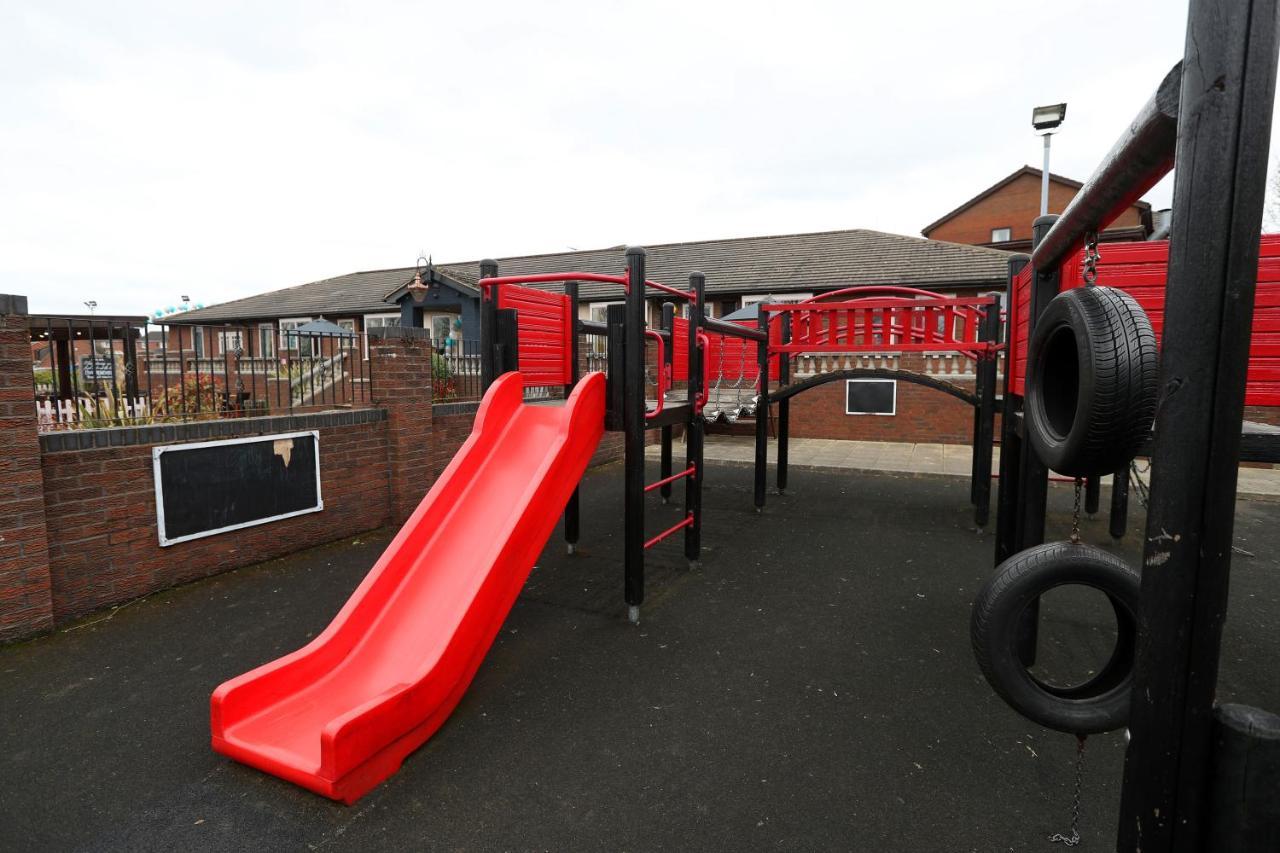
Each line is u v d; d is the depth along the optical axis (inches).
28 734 112.2
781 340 310.7
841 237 700.0
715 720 118.5
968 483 366.9
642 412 161.9
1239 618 169.6
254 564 202.5
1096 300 71.5
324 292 887.7
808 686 131.6
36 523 149.0
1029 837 87.9
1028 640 142.1
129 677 132.5
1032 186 1269.7
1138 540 248.7
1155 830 46.7
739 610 174.2
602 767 104.2
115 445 166.6
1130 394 66.0
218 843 86.9
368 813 93.2
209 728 114.3
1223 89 40.8
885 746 110.3
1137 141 59.0
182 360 194.4
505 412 161.8
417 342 255.3
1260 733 42.1
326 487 224.8
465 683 121.6
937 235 1352.1
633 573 163.0
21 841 87.0
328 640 118.0
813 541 245.4
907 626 163.2
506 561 127.4
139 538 173.0
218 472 190.9
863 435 524.1
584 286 668.1
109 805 94.2
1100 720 77.0
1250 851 43.1
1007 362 183.3
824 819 91.8
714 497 329.7
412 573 131.0
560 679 134.5
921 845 86.6
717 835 88.7
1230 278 41.6
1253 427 104.9
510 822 91.4
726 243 757.3
